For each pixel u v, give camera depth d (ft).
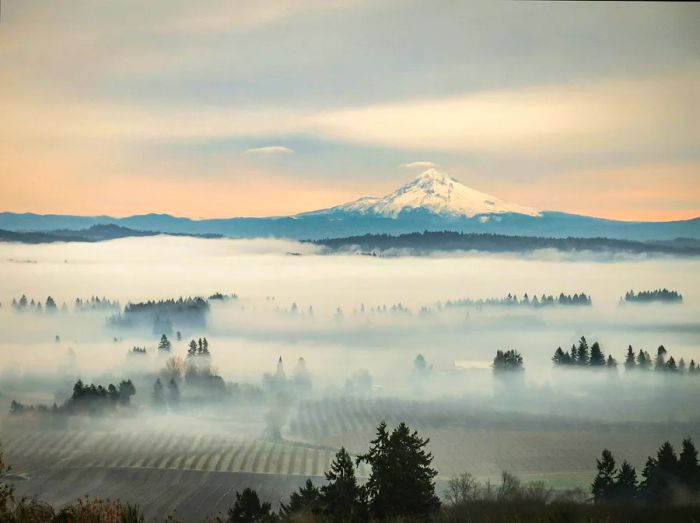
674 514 58.23
